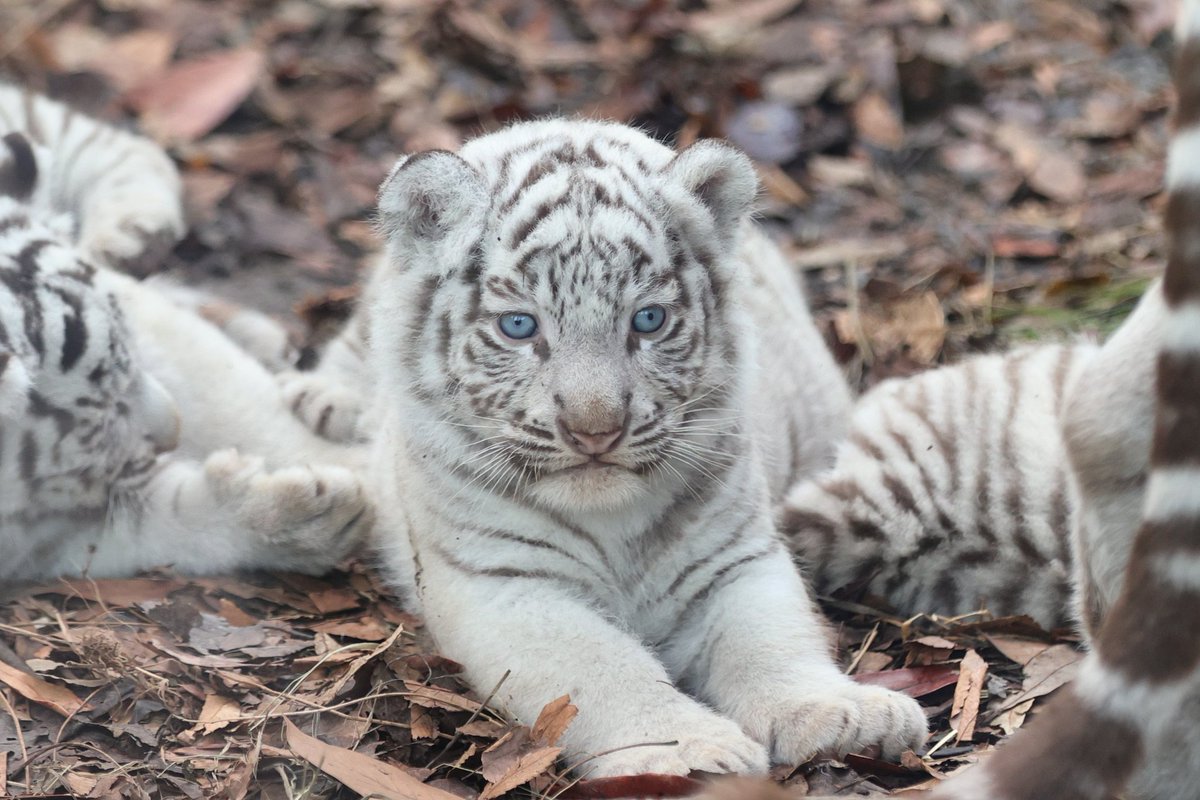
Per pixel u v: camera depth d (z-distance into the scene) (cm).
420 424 648
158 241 1041
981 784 425
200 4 1352
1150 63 1362
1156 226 1095
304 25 1344
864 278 1051
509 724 585
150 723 586
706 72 1279
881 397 773
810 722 570
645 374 614
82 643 614
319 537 720
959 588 716
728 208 654
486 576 633
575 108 1238
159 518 724
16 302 676
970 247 1085
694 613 657
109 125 1161
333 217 1123
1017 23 1402
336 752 560
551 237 605
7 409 638
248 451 806
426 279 641
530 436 608
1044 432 697
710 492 650
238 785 547
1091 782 416
